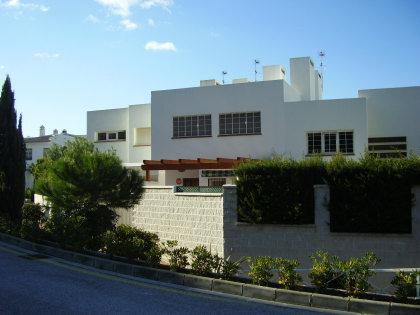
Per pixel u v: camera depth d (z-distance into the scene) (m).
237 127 24.19
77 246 12.84
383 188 12.55
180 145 25.22
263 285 9.45
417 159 12.60
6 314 7.39
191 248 14.82
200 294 9.10
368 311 8.02
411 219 12.41
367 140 22.48
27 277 10.12
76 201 14.73
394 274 9.83
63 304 8.05
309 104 23.14
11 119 17.81
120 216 16.92
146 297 8.73
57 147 29.70
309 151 23.02
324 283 8.98
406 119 24.27
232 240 13.61
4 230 15.95
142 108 27.94
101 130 29.38
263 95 23.73
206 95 24.84
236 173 13.91
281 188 13.32
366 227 12.64
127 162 28.16
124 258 11.85
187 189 15.48
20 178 17.70
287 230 13.22
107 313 7.59
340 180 12.90
